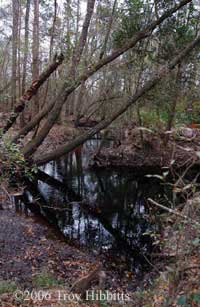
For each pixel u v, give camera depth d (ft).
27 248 17.97
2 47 70.95
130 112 40.70
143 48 35.14
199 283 6.34
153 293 11.09
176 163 24.29
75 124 57.00
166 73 28.09
